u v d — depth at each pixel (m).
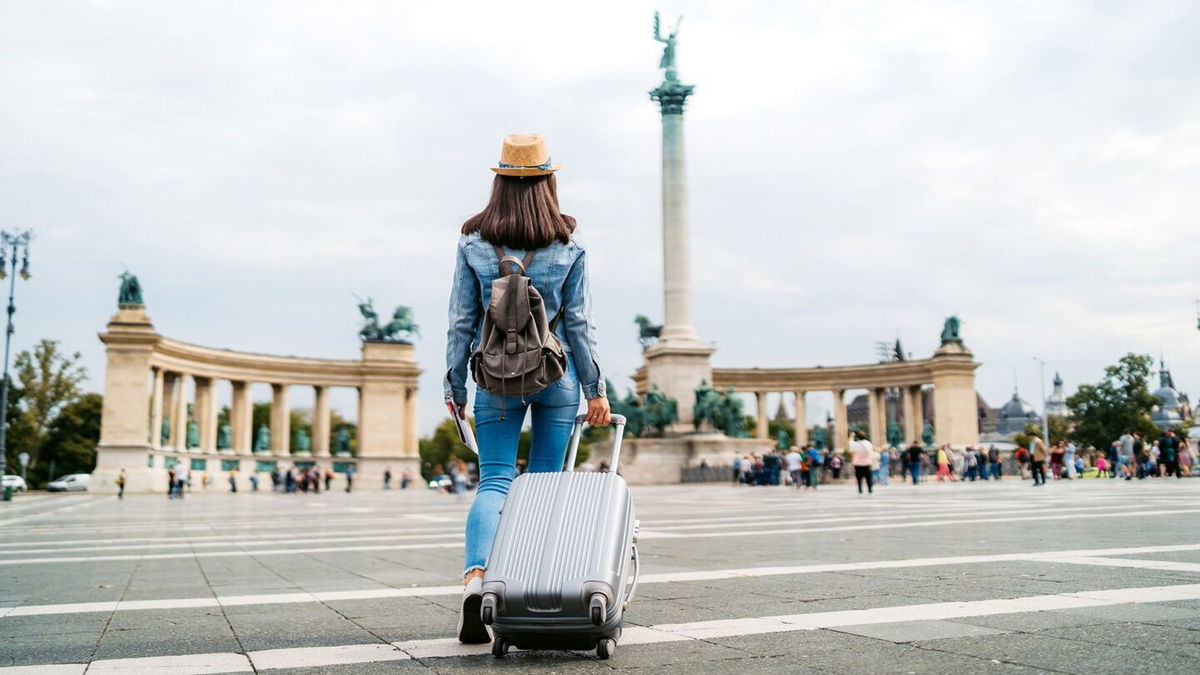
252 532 23.00
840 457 78.88
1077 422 158.25
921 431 124.62
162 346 102.56
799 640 6.60
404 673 5.86
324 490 109.69
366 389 122.69
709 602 8.65
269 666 6.16
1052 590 8.70
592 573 5.96
